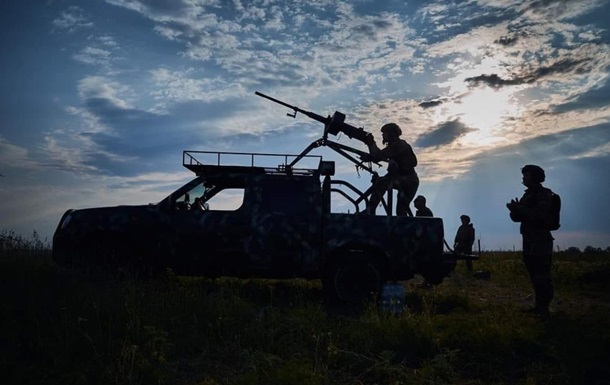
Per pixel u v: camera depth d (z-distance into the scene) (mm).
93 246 7641
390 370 4398
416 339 5199
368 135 9258
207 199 8227
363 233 7617
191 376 4309
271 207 7742
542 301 7207
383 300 7035
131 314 5254
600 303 8875
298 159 8078
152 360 4398
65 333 4812
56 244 7684
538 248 7238
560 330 5754
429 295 8242
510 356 5051
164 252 7625
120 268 7543
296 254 7637
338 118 9211
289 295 8023
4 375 3982
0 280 7004
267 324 5461
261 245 7625
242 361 4645
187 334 5141
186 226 7633
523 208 7215
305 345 5078
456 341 5254
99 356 4293
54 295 5984
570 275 11664
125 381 3938
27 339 4785
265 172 8055
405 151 9086
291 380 4043
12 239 10375
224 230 7633
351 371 4535
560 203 7293
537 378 4391
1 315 5281
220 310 5684
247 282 8773
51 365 4254
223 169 7984
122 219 7652
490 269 13836
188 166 7910
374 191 8586
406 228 7660
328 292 7586
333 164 7859
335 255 7723
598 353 5027
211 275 7766
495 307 7676
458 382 4414
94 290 6012
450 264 7707
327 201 7910
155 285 6703
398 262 7594
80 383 3822
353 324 5723
